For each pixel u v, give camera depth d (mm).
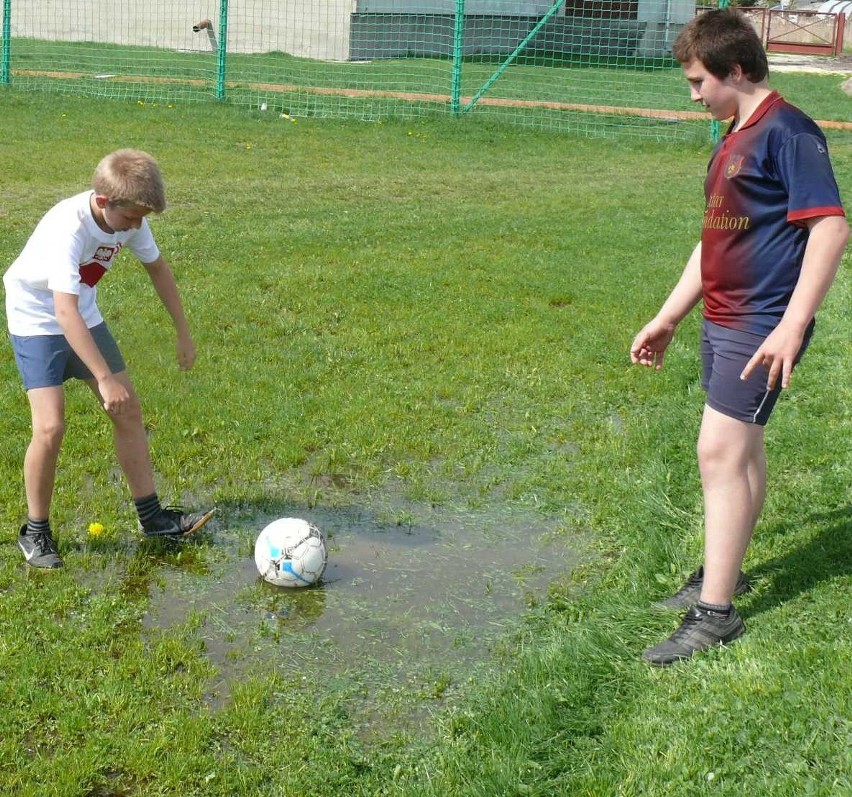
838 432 5301
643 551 4242
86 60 23547
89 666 3424
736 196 3215
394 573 4188
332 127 16969
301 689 3398
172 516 4383
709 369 3473
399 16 27016
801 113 3186
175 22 27000
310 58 26328
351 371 6434
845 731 2973
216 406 5727
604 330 7289
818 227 3049
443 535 4520
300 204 11438
